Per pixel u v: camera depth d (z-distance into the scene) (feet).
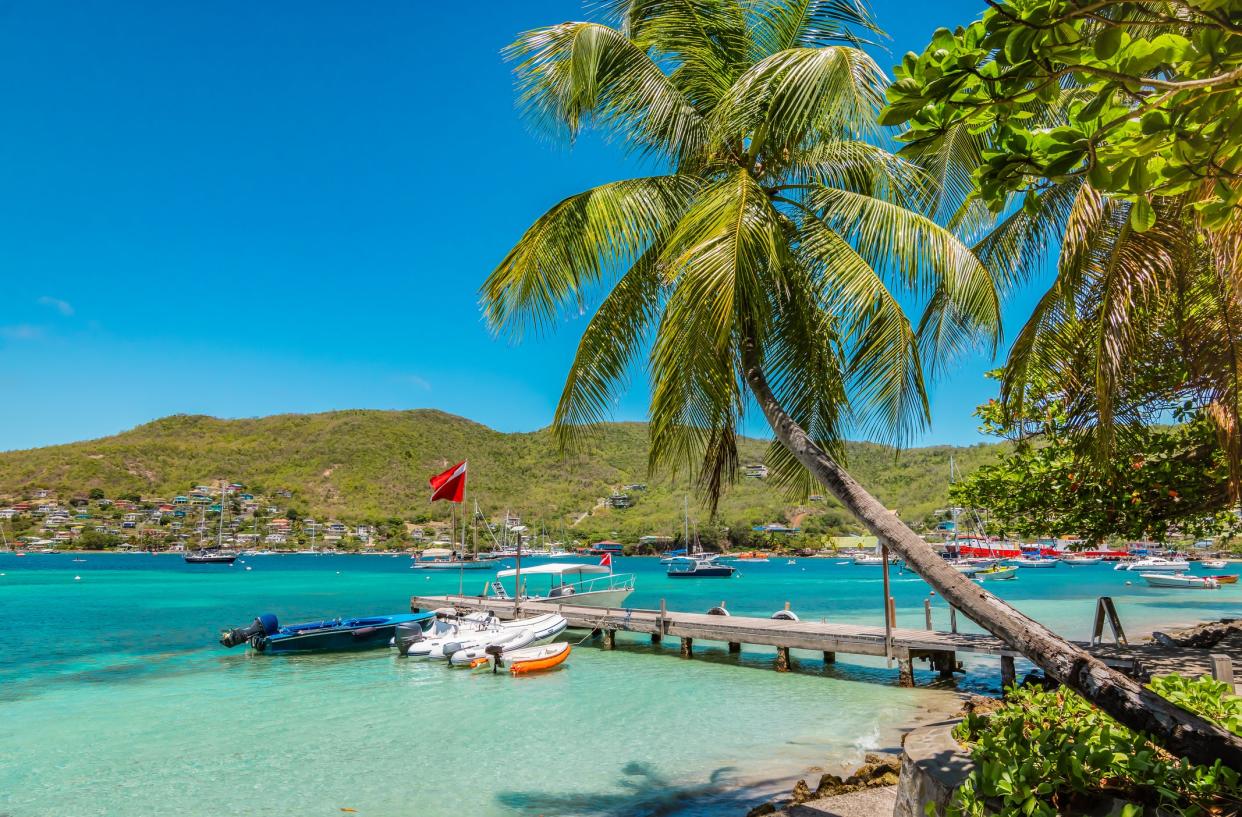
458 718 39.81
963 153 25.23
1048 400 35.58
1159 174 8.77
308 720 39.60
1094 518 34.99
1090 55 7.93
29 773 30.53
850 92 18.08
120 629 82.17
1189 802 11.02
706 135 22.25
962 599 15.01
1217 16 7.11
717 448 23.58
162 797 27.50
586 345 23.18
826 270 20.21
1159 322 20.53
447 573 269.85
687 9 23.79
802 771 29.45
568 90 22.12
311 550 498.69
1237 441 18.17
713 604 116.37
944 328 25.22
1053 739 14.16
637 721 38.75
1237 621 62.08
